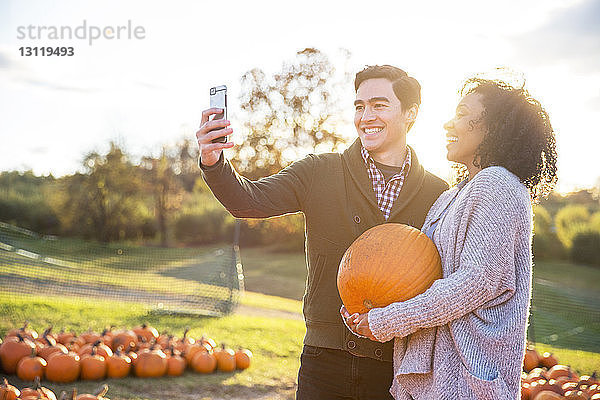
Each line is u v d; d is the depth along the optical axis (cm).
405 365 249
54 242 2520
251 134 2869
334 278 301
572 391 436
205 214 3600
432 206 300
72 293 1309
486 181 240
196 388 590
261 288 2111
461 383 233
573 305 1788
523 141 251
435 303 232
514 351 231
